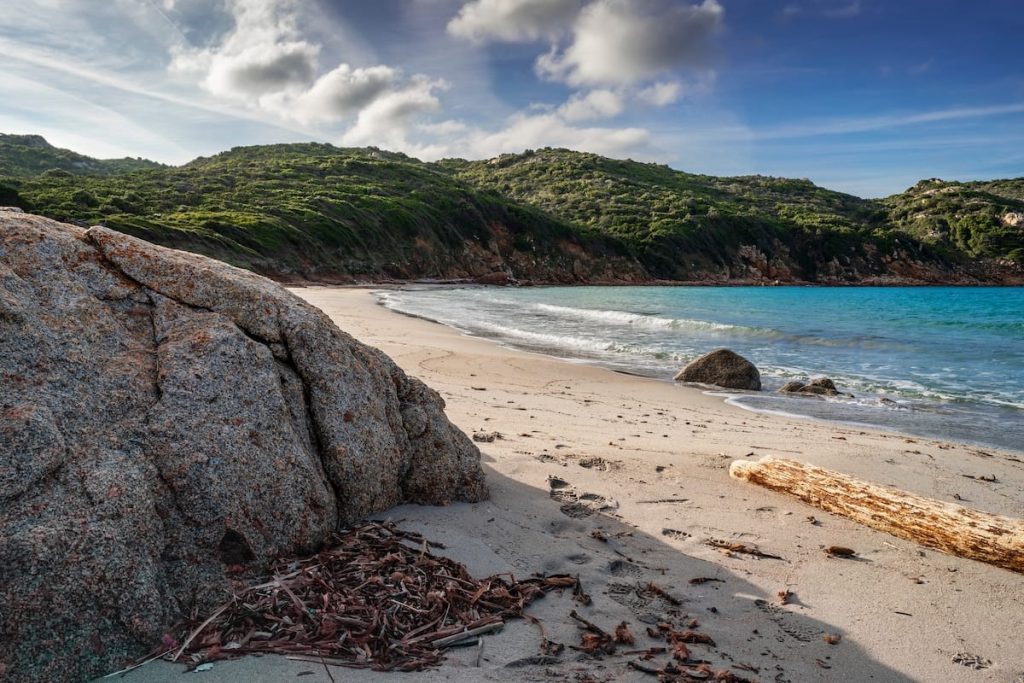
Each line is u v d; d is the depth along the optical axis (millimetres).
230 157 124250
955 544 4586
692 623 3496
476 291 57250
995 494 6016
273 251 50906
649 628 3379
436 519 4371
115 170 133750
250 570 3252
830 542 4746
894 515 4938
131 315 3604
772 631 3492
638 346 18078
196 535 3129
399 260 65875
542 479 5664
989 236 103562
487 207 84562
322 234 58281
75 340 3199
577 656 3080
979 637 3523
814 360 16625
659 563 4238
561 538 4453
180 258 3975
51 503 2664
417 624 3174
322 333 4082
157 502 3031
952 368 15328
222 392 3432
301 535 3506
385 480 4246
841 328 25031
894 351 18391
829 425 9258
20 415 2738
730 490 5793
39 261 3348
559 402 9867
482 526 4406
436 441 4719
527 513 4805
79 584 2586
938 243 105000
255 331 3830
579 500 5270
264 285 4129
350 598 3227
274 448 3475
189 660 2732
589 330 22281
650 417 9211
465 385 10719
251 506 3305
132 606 2717
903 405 10930
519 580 3770
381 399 4418
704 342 19453
